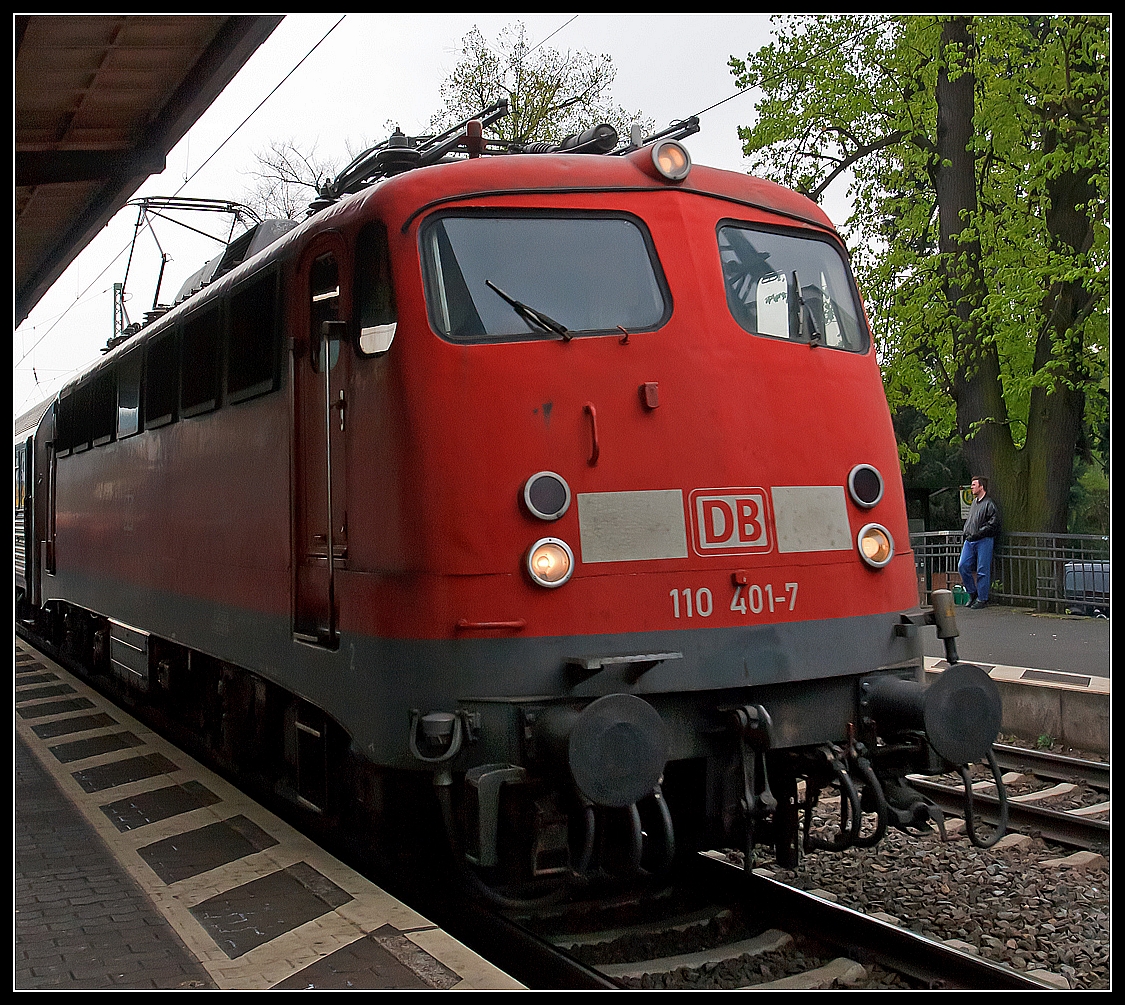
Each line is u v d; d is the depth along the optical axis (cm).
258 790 812
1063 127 1750
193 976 443
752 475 554
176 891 549
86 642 1380
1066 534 1767
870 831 751
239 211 1658
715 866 619
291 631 649
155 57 1090
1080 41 1734
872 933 522
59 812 712
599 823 530
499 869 573
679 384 547
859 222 2016
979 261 1866
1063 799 829
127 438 1073
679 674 523
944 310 1875
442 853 626
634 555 523
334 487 598
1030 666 1156
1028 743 1005
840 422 593
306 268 638
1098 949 545
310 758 675
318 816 696
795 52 1939
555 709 499
